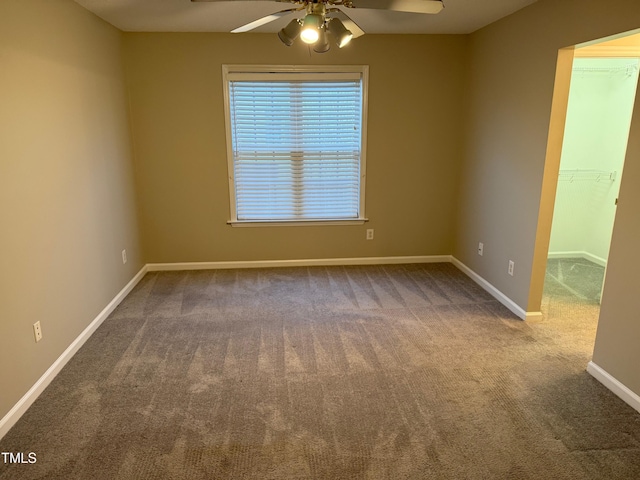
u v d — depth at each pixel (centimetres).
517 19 325
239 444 200
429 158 445
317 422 215
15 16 223
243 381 250
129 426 212
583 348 287
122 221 379
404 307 354
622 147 433
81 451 195
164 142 416
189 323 325
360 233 459
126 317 337
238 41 398
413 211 457
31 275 233
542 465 187
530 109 312
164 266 447
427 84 425
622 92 429
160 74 400
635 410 223
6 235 211
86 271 303
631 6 219
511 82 337
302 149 434
